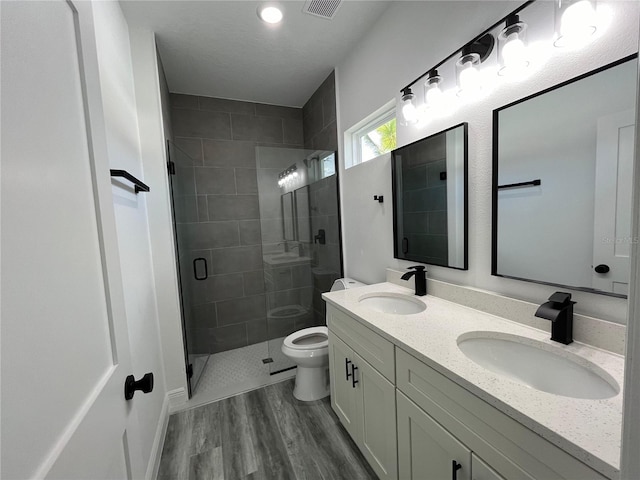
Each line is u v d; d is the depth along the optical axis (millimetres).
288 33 1840
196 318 2660
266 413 1846
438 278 1519
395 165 1742
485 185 1222
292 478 1359
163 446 1594
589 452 510
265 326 2986
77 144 572
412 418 1003
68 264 498
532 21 993
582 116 883
